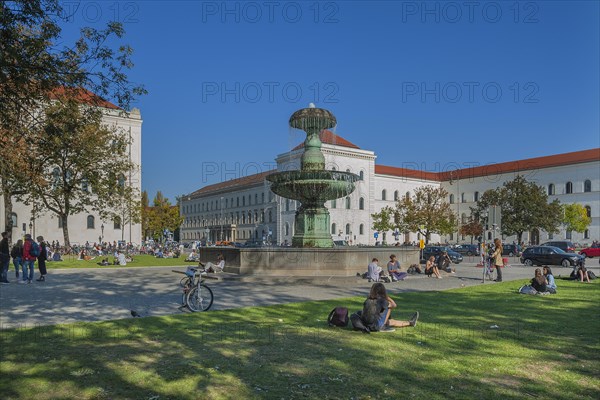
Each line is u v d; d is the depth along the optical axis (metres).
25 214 63.34
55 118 11.79
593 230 80.38
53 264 30.14
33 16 9.91
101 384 5.64
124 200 43.00
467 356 7.02
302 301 12.88
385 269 21.52
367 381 5.84
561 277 22.38
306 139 22.09
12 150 18.25
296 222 21.80
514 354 7.20
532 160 94.50
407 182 96.62
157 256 45.66
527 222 69.50
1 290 15.88
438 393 5.44
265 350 7.27
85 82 11.02
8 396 5.22
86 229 67.44
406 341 7.95
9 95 10.50
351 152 79.62
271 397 5.29
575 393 5.52
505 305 12.45
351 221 80.19
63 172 38.12
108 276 22.09
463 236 90.25
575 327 9.38
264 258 19.05
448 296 14.29
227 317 10.13
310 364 6.54
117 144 40.31
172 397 5.26
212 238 111.50
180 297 13.91
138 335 8.25
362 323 8.70
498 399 5.29
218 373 6.10
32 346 7.43
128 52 11.43
